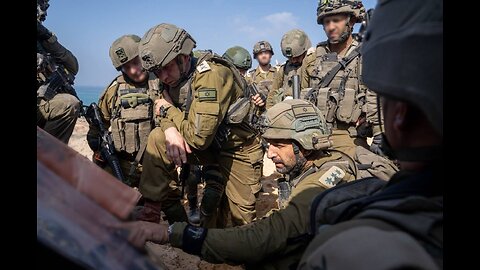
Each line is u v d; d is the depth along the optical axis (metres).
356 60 4.20
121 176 3.80
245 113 3.27
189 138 3.03
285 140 2.10
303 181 1.96
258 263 1.92
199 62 3.17
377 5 0.88
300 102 2.17
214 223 3.73
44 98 3.21
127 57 3.76
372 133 4.18
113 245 0.72
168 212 3.49
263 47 9.63
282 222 1.83
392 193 0.84
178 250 3.77
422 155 0.82
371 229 0.71
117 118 3.85
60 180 0.76
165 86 3.37
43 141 0.82
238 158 3.46
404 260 0.63
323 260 0.72
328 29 4.31
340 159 2.10
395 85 0.76
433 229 0.73
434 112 0.74
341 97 4.18
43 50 3.41
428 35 0.74
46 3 3.56
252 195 3.55
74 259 0.68
